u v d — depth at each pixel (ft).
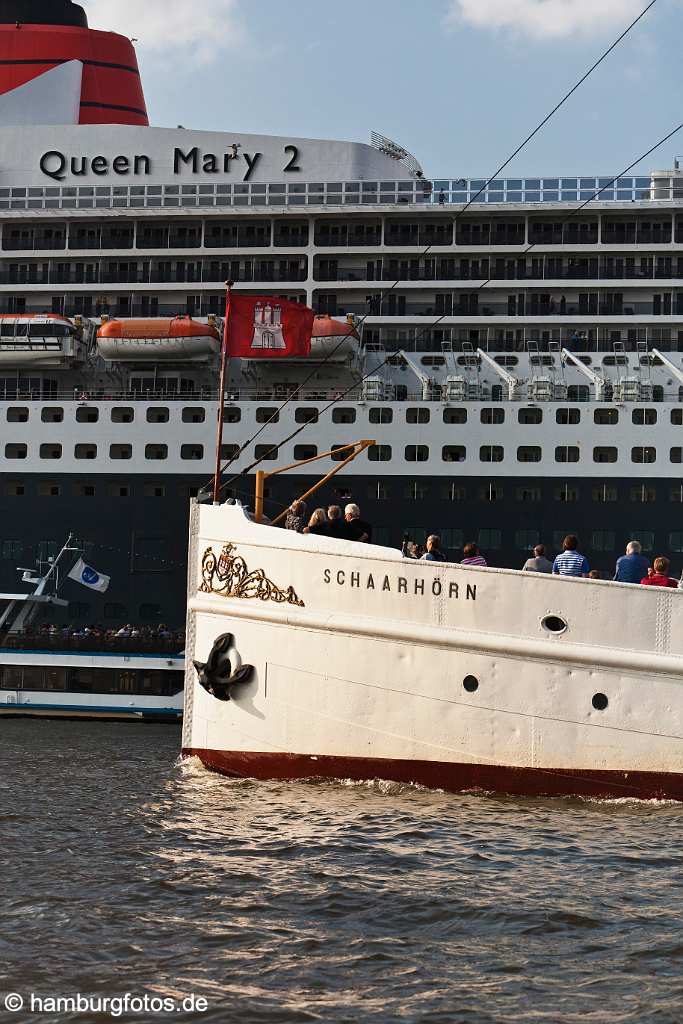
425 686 226.17
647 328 563.07
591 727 219.82
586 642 220.02
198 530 249.75
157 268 590.55
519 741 221.87
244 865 181.68
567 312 568.82
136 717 468.75
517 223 573.33
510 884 170.40
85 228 595.06
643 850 188.75
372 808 218.18
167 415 525.75
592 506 501.97
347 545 231.50
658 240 564.71
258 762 240.12
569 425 505.25
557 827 203.92
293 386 552.00
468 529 506.89
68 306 594.24
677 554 496.64
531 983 132.46
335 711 231.71
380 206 570.87
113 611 521.24
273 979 133.49
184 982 132.46
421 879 172.96
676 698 218.59
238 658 240.73
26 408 533.96
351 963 138.62
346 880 172.55
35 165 613.11
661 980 133.18
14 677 473.26
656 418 501.97
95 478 526.98
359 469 513.04
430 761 226.79
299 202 583.99
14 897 164.76
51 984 131.44
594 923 152.87
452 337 571.28
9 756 330.54
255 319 288.92
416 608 226.58
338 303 579.48
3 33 655.35
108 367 558.56
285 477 516.32
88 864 183.62
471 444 508.94
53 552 525.75
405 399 556.10
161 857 187.32
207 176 606.96
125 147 611.47
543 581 221.66
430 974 135.23
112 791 255.70
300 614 233.96
